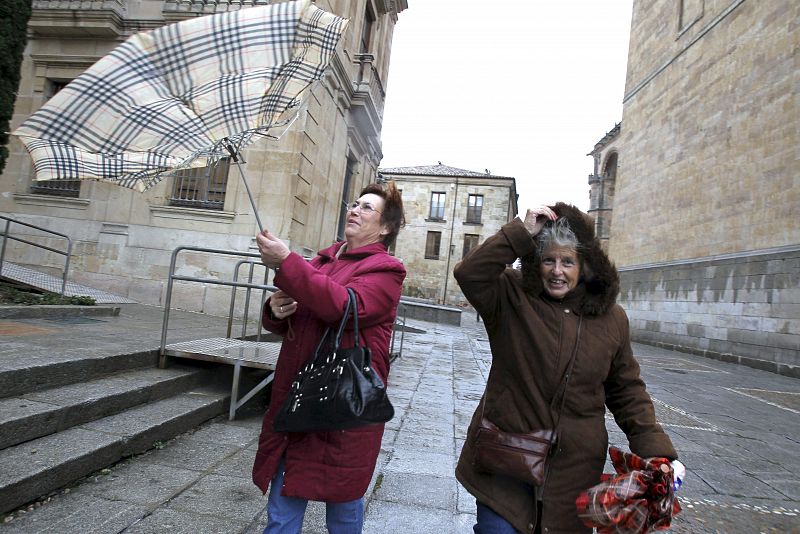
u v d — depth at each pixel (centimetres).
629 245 2025
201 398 415
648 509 138
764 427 591
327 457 168
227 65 174
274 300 186
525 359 167
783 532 306
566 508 155
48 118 155
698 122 1622
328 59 179
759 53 1370
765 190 1310
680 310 1619
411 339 1247
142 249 912
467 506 299
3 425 260
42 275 839
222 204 916
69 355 366
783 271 1212
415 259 4019
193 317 801
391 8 1475
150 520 241
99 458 284
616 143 3112
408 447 401
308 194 952
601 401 165
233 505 266
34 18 934
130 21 944
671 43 1812
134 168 159
